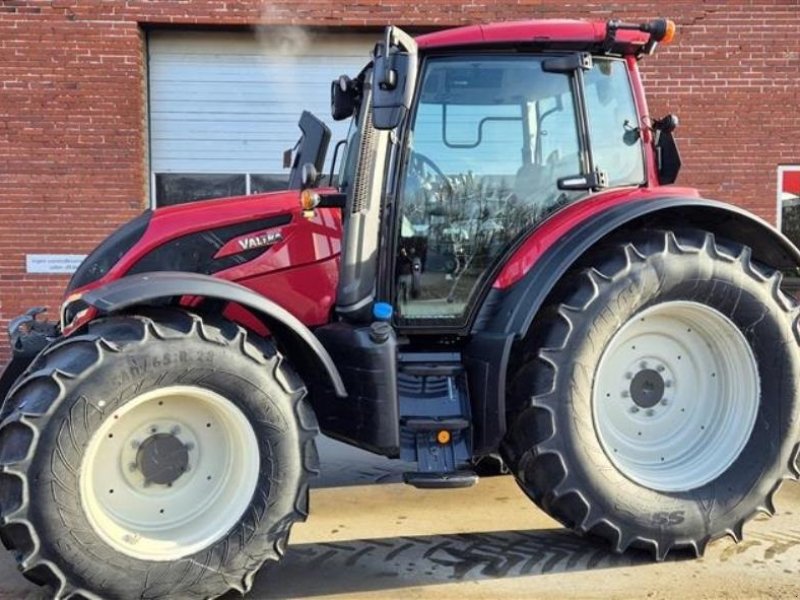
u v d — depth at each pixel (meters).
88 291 3.04
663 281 3.12
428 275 3.35
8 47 7.31
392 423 3.00
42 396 2.56
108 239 3.44
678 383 3.36
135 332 2.66
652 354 3.32
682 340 3.33
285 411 2.84
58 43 7.34
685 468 3.27
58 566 2.56
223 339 2.76
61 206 7.47
